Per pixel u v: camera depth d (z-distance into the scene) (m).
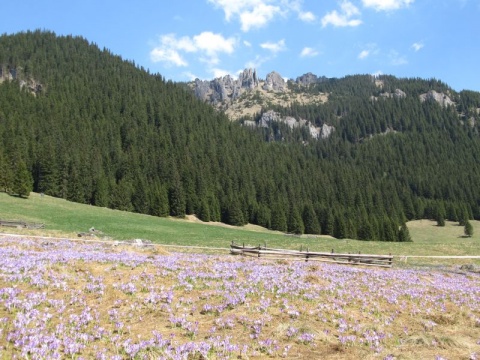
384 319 14.99
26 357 8.85
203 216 128.12
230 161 176.12
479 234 143.00
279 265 25.06
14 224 43.22
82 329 11.16
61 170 117.62
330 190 176.25
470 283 25.50
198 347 10.22
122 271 18.34
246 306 14.72
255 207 139.25
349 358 10.55
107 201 116.94
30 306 12.18
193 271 19.88
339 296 17.52
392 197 178.00
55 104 188.00
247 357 10.23
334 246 65.06
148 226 80.88
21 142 127.75
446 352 11.39
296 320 13.59
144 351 9.94
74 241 31.95
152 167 152.12
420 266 38.84
